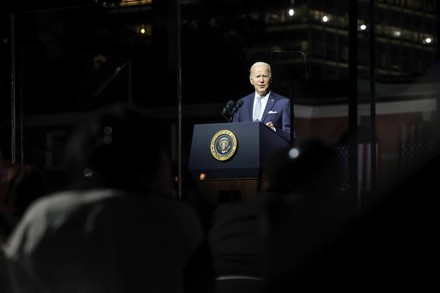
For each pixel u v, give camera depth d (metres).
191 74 13.48
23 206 5.25
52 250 3.31
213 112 13.29
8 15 12.46
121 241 3.37
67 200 3.40
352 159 9.23
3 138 12.81
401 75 11.81
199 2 13.56
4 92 12.73
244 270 4.69
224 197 8.90
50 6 11.65
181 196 11.62
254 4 14.48
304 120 14.87
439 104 11.54
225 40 13.81
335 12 17.61
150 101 12.88
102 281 3.33
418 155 9.91
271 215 4.70
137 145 3.62
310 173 4.74
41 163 13.54
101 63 13.13
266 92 10.21
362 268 7.70
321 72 17.31
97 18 12.82
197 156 9.01
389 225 8.86
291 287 4.82
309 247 4.75
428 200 9.12
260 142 8.66
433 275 8.22
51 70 13.05
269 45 15.02
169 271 3.47
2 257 4.13
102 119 3.67
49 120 13.30
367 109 12.49
